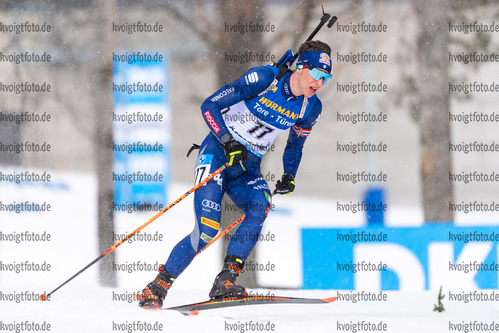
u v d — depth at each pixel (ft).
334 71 111.04
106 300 51.44
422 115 107.24
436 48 104.78
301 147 52.49
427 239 68.74
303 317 47.09
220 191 47.16
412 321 46.01
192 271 107.76
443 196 106.01
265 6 90.43
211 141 48.93
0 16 99.40
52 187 206.59
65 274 104.42
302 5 93.15
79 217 169.37
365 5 104.22
